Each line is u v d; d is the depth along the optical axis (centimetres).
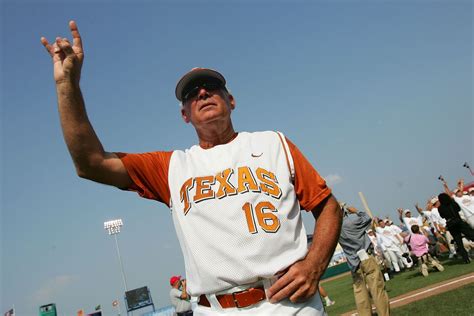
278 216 187
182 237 199
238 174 196
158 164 217
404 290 912
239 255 178
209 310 187
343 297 1175
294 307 179
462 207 1141
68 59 190
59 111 189
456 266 1071
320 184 209
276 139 216
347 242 630
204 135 233
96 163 194
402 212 1396
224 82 243
